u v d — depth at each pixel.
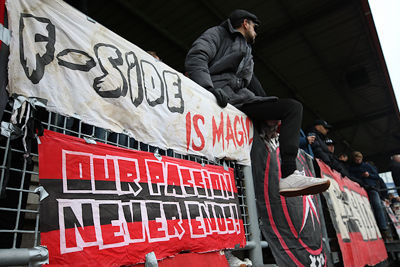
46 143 1.17
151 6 7.32
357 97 12.60
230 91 2.60
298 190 2.31
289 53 9.66
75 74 1.33
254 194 2.43
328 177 4.16
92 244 1.19
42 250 1.04
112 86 1.48
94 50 1.44
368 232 5.11
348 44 9.41
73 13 1.39
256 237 2.28
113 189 1.35
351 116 14.12
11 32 1.14
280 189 2.42
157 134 1.68
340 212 4.07
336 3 7.79
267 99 2.55
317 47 9.45
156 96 1.73
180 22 7.92
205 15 7.78
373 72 10.91
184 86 1.98
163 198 1.58
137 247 1.35
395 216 8.49
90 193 1.26
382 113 13.77
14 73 1.12
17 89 1.11
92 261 1.17
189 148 1.90
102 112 1.41
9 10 1.15
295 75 10.86
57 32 1.30
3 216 1.21
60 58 1.29
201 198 1.84
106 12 7.36
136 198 1.44
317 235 3.21
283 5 7.79
